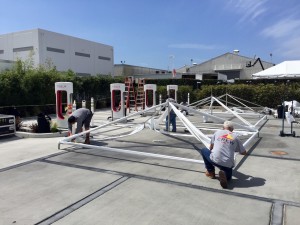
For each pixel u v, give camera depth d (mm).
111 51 40344
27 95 17172
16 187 5109
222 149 5137
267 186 5109
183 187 5055
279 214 4031
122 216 3992
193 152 7684
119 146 8398
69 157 7121
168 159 6812
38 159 6941
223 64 53375
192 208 4230
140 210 4172
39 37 28750
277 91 21625
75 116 8359
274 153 7523
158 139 9484
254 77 14820
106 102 24359
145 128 11844
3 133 9773
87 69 35812
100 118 16281
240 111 18531
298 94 20594
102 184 5223
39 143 8922
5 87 15914
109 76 26484
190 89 25250
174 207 4266
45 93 18312
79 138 9055
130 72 43781
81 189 4992
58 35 31156
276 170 6055
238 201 4465
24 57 29562
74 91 21234
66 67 32344
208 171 5527
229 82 29562
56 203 4426
